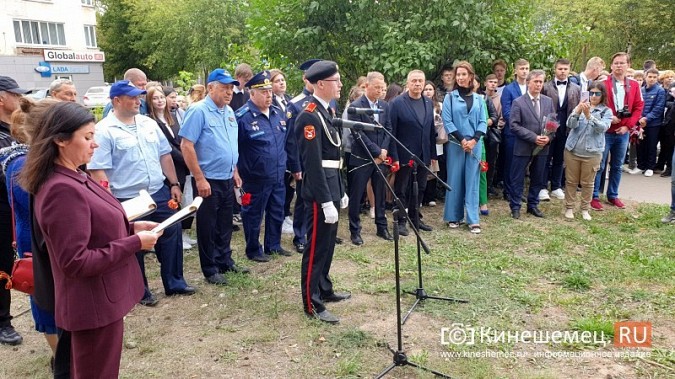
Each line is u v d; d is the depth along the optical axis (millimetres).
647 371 3109
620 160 6785
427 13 6980
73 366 2227
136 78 5605
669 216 6121
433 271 4688
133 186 3908
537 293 4207
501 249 5305
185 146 4215
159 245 4223
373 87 5332
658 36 19391
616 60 6652
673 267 4641
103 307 2133
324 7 7070
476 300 4062
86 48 29406
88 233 2037
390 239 5711
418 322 3742
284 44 7441
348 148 5816
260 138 4812
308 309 3816
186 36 24797
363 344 3445
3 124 3326
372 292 4270
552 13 15609
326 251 3791
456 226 6105
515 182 6348
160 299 4242
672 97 9070
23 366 3289
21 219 2898
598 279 4445
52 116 2033
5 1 25188
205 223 4430
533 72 6105
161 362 3287
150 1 27438
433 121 5961
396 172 5801
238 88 6262
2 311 3570
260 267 4941
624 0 18641
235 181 4898
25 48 26125
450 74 6582
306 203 3758
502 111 7055
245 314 3943
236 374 3143
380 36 7090
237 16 22000
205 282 4586
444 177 7062
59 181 2008
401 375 3076
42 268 2254
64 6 27875
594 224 6102
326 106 3754
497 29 7449
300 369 3182
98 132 3801
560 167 7305
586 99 6043
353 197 5508
